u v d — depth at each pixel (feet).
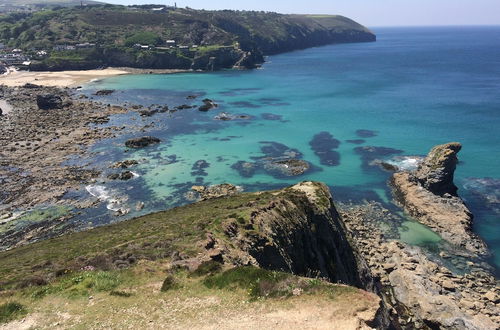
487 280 165.89
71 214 223.10
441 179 238.48
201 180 270.26
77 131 370.12
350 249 172.24
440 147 250.98
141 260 109.91
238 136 364.17
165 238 131.75
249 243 127.65
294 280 88.79
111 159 305.32
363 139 349.61
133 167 290.97
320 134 366.63
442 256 185.06
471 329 135.95
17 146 326.44
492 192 246.68
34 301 87.61
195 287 91.76
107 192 250.78
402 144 333.21
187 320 78.48
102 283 93.76
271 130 381.81
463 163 290.35
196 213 174.40
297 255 143.43
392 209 232.32
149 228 158.30
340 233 171.32
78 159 303.89
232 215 145.48
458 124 382.42
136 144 332.60
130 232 157.79
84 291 90.74
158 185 261.65
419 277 165.99
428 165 250.78
